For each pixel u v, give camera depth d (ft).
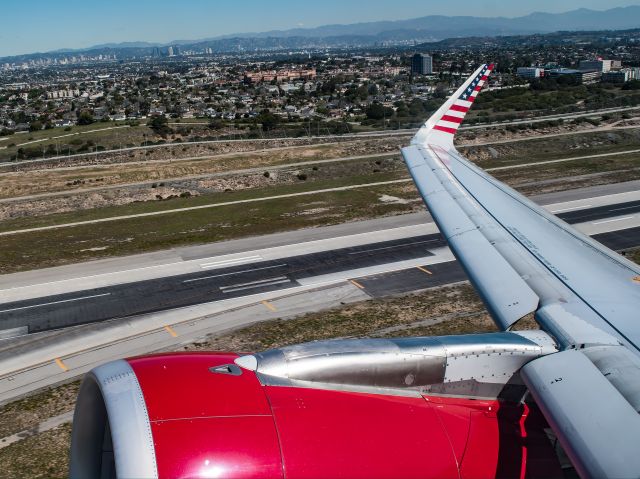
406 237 145.89
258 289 116.16
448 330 95.04
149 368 27.99
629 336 34.55
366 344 30.94
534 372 30.14
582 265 46.44
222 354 30.19
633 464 23.17
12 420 73.72
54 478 61.77
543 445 29.99
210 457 23.81
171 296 114.52
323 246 141.79
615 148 257.75
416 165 74.79
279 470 24.23
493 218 57.41
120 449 23.76
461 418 29.94
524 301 40.98
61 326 102.58
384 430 27.35
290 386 28.17
